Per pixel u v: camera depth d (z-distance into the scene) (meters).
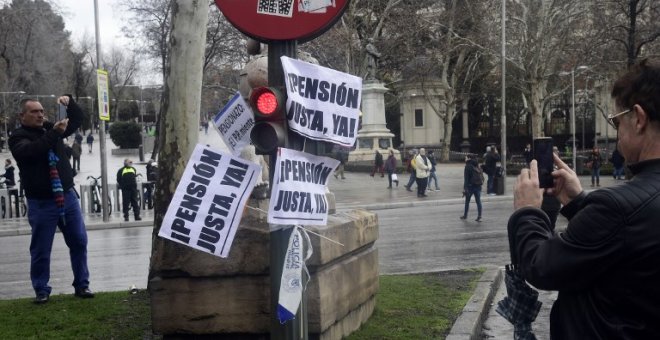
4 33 61.72
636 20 36.41
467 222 18.83
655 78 2.38
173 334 5.62
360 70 47.28
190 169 4.66
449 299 8.05
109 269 12.33
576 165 41.94
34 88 75.44
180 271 5.55
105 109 22.66
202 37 7.47
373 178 39.34
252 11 4.43
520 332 2.90
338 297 5.86
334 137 4.54
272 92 4.23
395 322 6.86
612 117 2.54
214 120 4.96
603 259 2.25
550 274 2.36
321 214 4.57
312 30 4.41
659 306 2.23
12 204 27.28
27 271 12.84
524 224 2.64
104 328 6.58
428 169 28.88
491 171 29.83
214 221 4.64
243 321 5.52
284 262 4.33
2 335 6.38
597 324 2.32
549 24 40.59
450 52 49.53
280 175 4.21
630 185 2.31
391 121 71.69
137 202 23.08
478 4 45.91
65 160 7.71
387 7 45.91
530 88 44.53
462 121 66.81
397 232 16.89
